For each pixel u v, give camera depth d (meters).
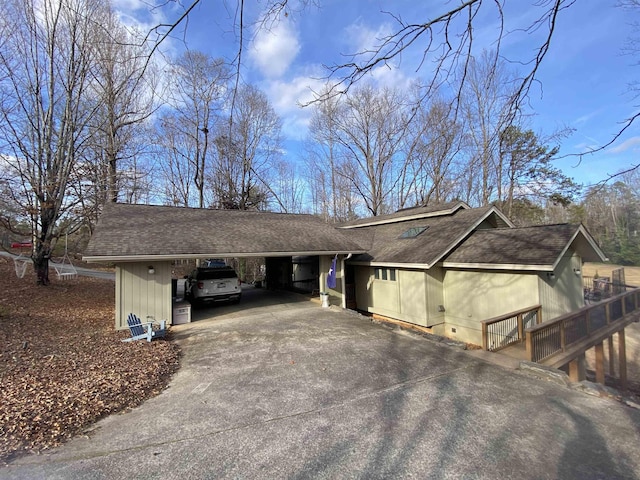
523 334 8.11
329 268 12.05
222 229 11.23
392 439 3.37
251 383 4.95
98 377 4.96
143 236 9.24
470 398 4.33
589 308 8.48
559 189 21.12
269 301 12.96
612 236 31.20
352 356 6.18
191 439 3.42
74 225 14.58
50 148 12.20
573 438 3.36
